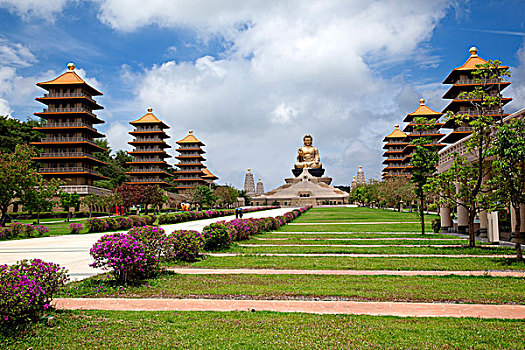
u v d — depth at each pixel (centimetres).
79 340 741
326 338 743
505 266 1538
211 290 1141
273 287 1175
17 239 2997
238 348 702
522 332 768
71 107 7475
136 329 802
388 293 1092
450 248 2056
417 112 9300
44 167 7462
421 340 728
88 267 1559
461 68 6931
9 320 782
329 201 12000
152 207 8644
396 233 2952
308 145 13350
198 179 11656
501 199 1784
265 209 8988
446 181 2111
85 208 6831
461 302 1011
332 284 1216
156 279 1297
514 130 1568
